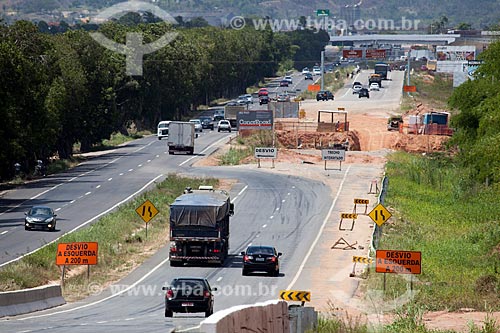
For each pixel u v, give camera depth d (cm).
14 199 16775
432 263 11006
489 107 17438
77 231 12744
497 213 15162
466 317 7744
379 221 10750
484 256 11594
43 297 7888
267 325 4178
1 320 6844
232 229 13725
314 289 9369
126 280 9825
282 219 14575
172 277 10031
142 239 12431
